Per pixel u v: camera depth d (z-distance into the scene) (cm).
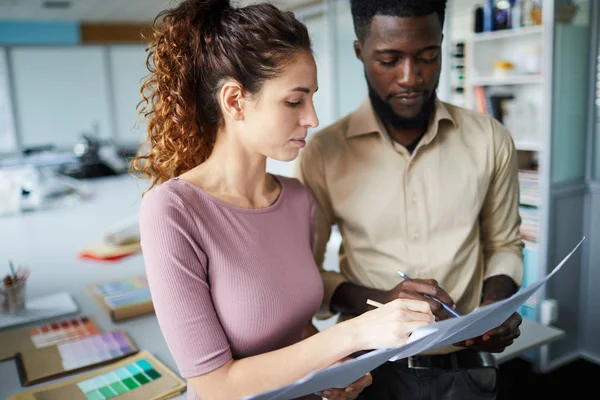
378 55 108
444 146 120
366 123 121
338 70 441
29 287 204
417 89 108
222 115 91
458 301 122
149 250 84
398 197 120
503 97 316
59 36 780
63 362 138
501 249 129
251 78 85
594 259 278
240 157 93
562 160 265
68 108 805
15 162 494
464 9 349
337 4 427
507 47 328
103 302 179
